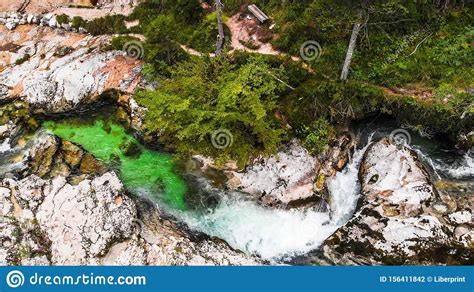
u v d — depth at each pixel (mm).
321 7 19438
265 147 17734
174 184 18031
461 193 17297
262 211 17516
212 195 17828
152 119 17609
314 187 17656
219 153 18016
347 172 18312
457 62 19797
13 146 19047
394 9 19625
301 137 18516
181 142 18359
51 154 18344
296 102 18828
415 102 18609
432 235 15617
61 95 20344
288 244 16578
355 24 17172
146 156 19000
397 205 16484
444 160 18578
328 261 15984
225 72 18047
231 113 16844
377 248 15703
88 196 16312
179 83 17953
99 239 15453
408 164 17500
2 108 19922
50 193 16406
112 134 19625
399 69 19734
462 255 15250
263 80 17953
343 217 17297
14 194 16359
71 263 15031
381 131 19391
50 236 15492
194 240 16328
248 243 16547
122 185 17109
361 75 19469
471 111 18031
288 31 20516
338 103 18703
